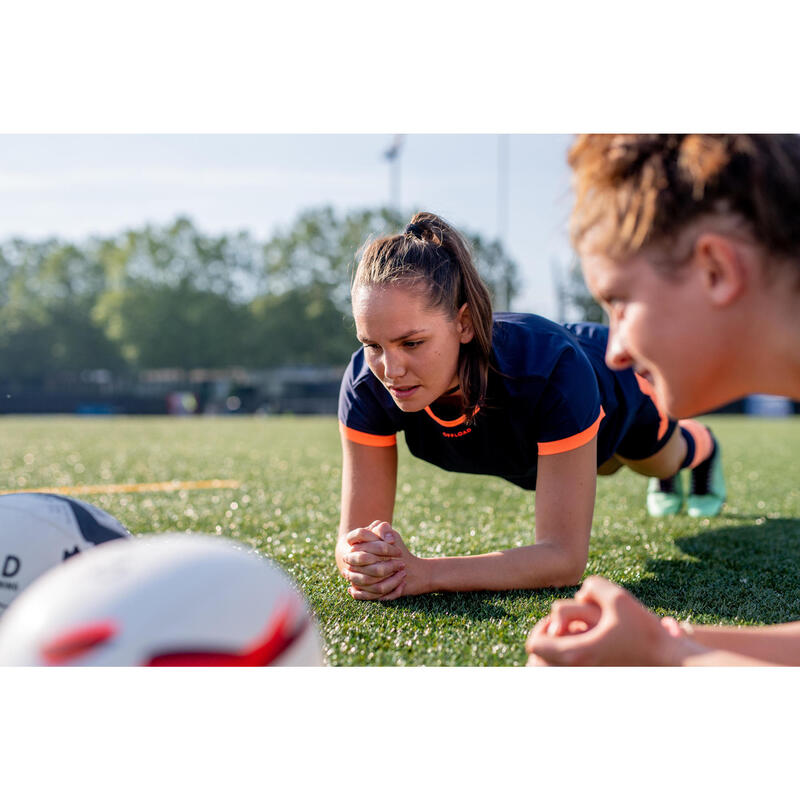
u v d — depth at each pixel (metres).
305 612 1.17
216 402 32.56
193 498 3.88
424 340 1.64
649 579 2.21
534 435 1.99
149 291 46.25
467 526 3.05
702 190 0.94
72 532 1.43
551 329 2.02
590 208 1.04
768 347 0.97
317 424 14.11
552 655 1.10
